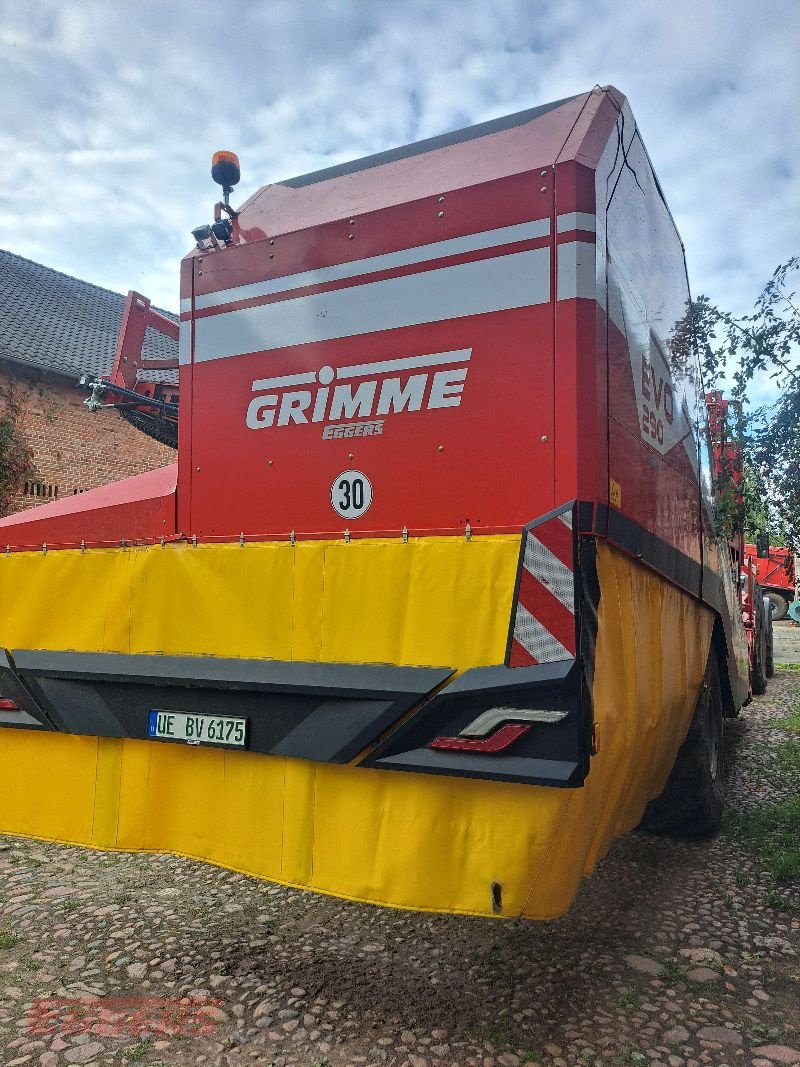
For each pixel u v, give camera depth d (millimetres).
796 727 7512
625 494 2691
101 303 19797
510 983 2857
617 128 2830
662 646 3182
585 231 2443
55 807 3092
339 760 2506
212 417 3051
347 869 2514
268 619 2730
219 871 3959
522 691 2264
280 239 2951
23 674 3150
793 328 4258
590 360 2412
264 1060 2404
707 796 4203
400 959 3041
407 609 2494
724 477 4711
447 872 2365
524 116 2938
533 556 2307
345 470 2758
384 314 2717
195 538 3025
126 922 3367
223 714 2744
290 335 2900
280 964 3006
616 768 2619
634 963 2994
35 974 2928
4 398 14289
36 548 3299
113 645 3037
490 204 2561
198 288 3123
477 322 2555
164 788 2906
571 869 2311
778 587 22375
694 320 4363
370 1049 2455
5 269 18766
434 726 2375
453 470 2561
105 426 15578
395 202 2758
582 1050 2445
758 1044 2477
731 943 3162
